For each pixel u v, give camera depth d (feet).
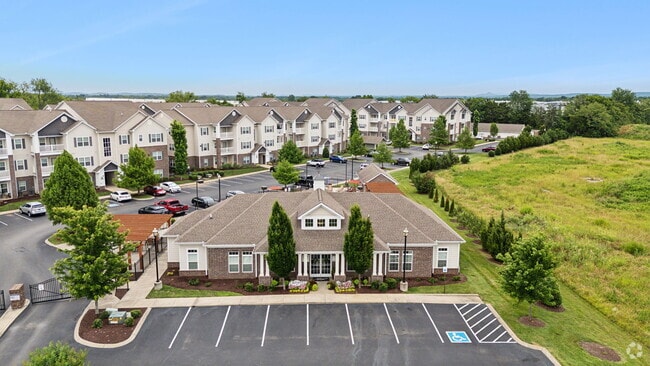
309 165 293.23
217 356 80.07
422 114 431.84
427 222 122.01
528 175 257.75
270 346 83.46
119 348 82.23
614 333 89.92
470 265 124.77
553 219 171.32
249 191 215.10
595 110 462.19
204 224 118.21
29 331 87.76
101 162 219.82
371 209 125.90
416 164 263.49
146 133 234.58
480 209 186.29
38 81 441.27
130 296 103.14
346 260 109.29
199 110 276.00
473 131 468.75
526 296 91.30
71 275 89.51
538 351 82.48
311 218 114.32
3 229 152.25
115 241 92.89
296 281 107.04
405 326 90.94
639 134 448.65
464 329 89.97
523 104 566.36
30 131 197.16
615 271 120.67
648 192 209.05
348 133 390.01
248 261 113.19
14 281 110.32
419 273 115.65
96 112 228.22
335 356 80.43
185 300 101.55
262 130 296.92
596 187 224.53
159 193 204.64
